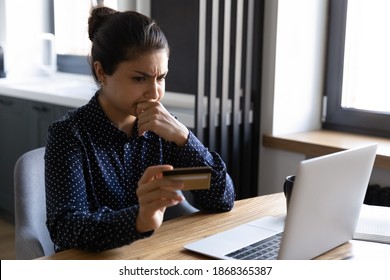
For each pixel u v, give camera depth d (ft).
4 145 12.29
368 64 9.04
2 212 12.52
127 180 5.24
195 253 4.41
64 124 4.90
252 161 9.19
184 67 9.89
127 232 4.23
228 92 8.75
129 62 4.69
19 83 12.67
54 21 13.32
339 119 9.47
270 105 8.99
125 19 4.77
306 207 3.79
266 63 8.95
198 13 7.94
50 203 4.65
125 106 4.92
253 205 5.76
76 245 4.37
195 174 3.92
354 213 4.51
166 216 6.16
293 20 8.94
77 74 13.06
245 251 4.40
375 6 8.82
